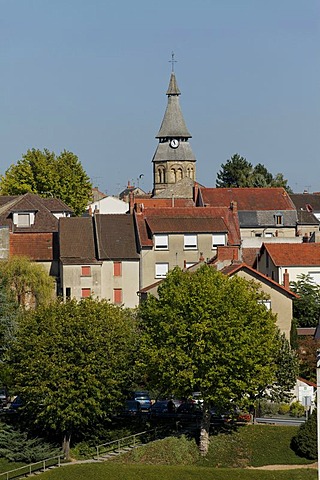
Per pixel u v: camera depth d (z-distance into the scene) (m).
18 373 126.94
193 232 189.25
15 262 173.00
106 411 125.75
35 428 126.69
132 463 116.94
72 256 187.00
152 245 187.88
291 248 176.88
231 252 169.12
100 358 125.75
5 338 141.25
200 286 124.38
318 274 174.00
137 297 187.88
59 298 144.38
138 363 124.62
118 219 195.12
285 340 136.75
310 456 117.31
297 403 133.50
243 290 125.88
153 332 125.19
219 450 119.62
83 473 109.75
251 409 131.62
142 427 128.50
